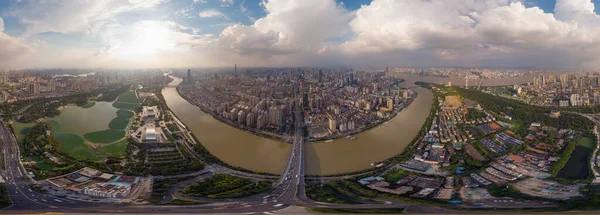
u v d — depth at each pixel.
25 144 189.38
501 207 116.62
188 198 128.25
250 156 194.25
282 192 137.88
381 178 158.75
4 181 140.88
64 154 177.38
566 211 111.00
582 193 133.62
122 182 144.62
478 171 165.50
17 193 128.88
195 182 149.62
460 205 121.25
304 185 147.75
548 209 114.06
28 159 167.62
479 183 150.00
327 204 122.69
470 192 137.62
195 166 168.62
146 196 130.00
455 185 148.00
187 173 162.62
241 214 111.00
